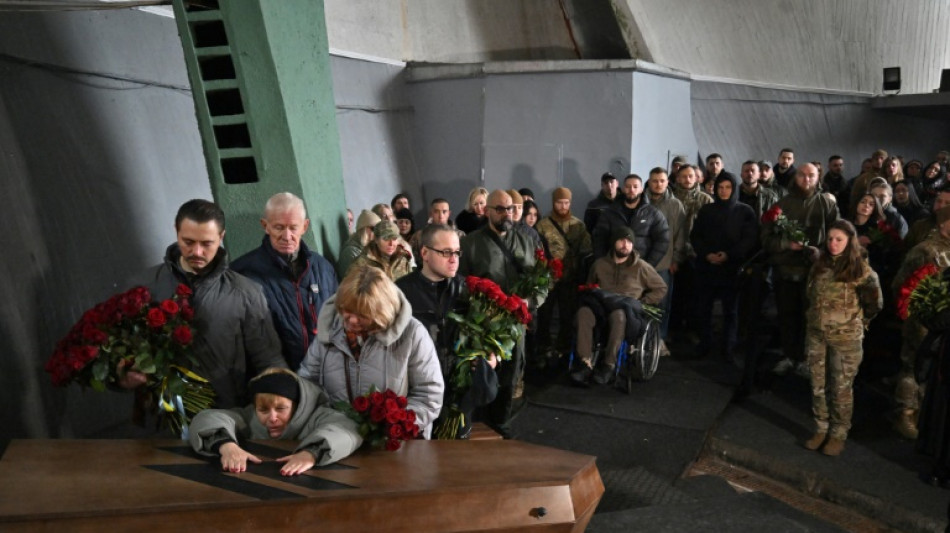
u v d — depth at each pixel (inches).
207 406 118.0
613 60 351.9
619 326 235.5
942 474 177.0
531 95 361.4
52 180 183.2
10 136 173.5
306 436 105.1
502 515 95.7
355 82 345.1
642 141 364.8
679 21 451.5
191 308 114.6
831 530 162.9
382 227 178.4
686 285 304.7
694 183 299.4
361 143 341.4
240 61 168.7
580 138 358.6
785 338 247.1
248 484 90.9
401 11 376.8
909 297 176.9
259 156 172.2
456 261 145.1
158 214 220.4
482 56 401.7
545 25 405.4
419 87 378.3
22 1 171.9
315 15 197.6
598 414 222.4
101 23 215.9
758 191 304.0
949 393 173.9
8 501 83.7
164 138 231.6
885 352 250.1
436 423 137.8
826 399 207.8
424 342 113.8
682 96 411.8
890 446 200.4
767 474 194.7
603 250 261.9
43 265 171.6
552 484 100.2
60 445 102.3
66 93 197.3
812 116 561.0
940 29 652.7
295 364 132.3
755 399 236.7
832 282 193.2
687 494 177.3
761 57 523.8
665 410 225.3
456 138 373.4
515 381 195.8
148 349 112.7
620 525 152.5
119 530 82.0
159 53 237.9
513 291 203.8
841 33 579.2
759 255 249.4
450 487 94.5
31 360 160.9
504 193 209.6
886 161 374.3
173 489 88.4
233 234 173.2
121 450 101.1
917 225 243.9
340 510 89.3
